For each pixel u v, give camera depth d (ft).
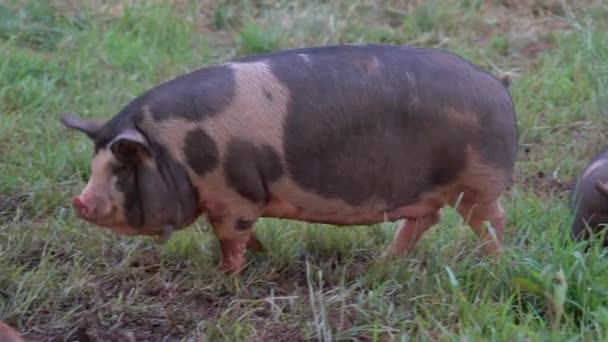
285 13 67.56
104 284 38.75
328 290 37.60
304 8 68.85
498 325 33.19
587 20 64.85
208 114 35.14
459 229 41.11
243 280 38.19
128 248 40.57
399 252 39.32
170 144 35.27
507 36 66.69
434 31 67.10
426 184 36.91
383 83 35.60
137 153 34.86
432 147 36.19
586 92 58.03
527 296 35.78
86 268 39.27
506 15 70.03
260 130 35.14
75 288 37.42
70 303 37.17
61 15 65.41
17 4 65.21
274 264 39.42
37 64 57.82
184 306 37.06
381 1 70.44
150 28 64.75
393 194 36.70
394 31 66.64
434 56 36.83
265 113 35.19
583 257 36.63
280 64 35.91
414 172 36.45
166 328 35.94
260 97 35.24
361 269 39.32
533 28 67.92
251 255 40.04
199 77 36.14
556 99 57.77
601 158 43.96
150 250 40.98
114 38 62.23
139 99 36.24
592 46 60.39
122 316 36.37
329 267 39.32
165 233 36.04
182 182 35.55
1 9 63.82
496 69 61.67
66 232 41.73
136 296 37.47
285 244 40.01
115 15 66.64
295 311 35.73
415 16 68.08
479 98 36.32
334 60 35.96
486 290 35.17
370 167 35.94
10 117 51.60
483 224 38.47
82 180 47.11
